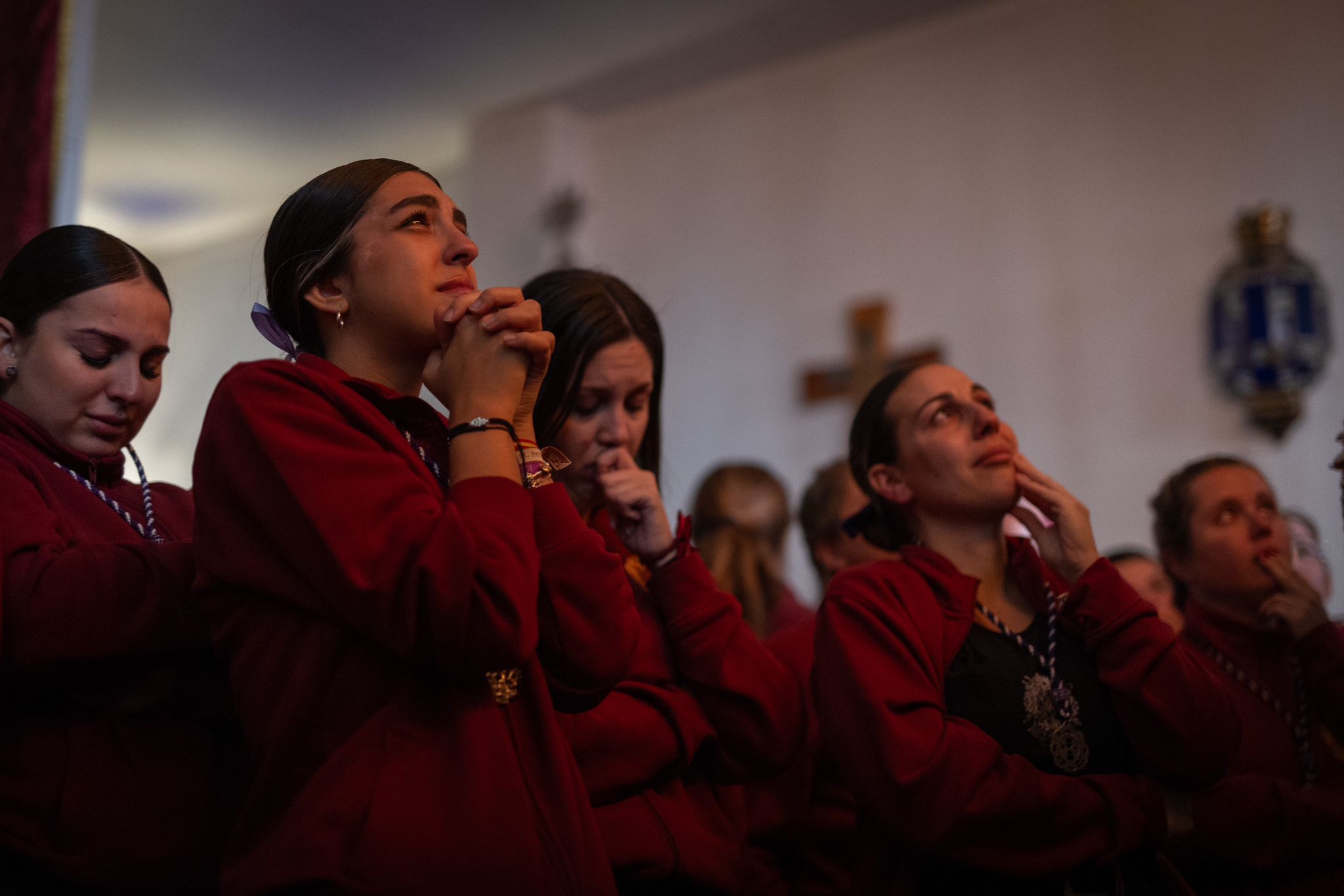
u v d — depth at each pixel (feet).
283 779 3.53
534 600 3.54
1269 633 6.66
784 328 20.45
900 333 19.21
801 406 19.99
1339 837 5.49
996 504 5.53
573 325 5.54
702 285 21.48
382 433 3.79
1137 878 4.84
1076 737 5.01
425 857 3.33
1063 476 17.28
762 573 8.44
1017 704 5.07
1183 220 16.99
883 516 6.04
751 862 5.76
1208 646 6.68
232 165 25.03
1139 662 5.01
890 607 5.24
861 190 20.10
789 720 5.28
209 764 4.27
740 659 5.26
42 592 3.94
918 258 19.27
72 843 3.94
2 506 4.21
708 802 5.16
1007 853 4.64
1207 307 16.57
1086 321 17.53
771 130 21.29
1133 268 17.29
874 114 20.17
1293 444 15.55
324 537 3.39
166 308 4.96
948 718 4.96
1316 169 16.03
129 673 4.23
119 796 4.04
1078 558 5.31
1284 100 16.43
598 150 23.24
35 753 4.04
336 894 3.24
